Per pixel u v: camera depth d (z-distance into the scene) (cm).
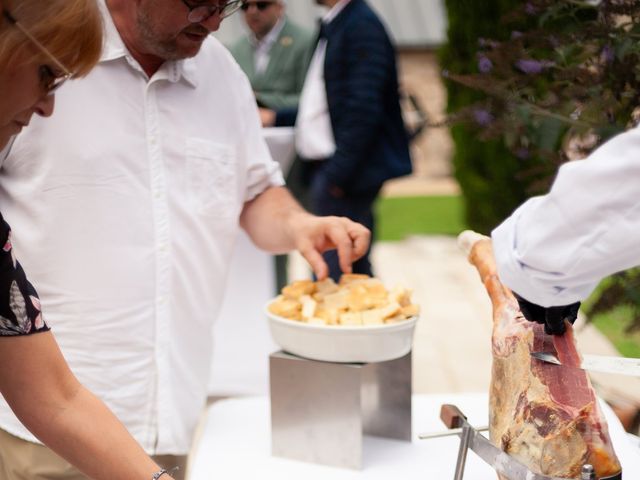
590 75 170
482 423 175
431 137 1269
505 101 179
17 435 180
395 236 793
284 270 402
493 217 554
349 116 345
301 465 164
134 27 176
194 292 195
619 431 165
